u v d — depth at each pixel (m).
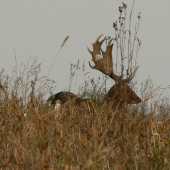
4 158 12.68
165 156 15.52
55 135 15.41
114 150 14.46
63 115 18.45
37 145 14.75
